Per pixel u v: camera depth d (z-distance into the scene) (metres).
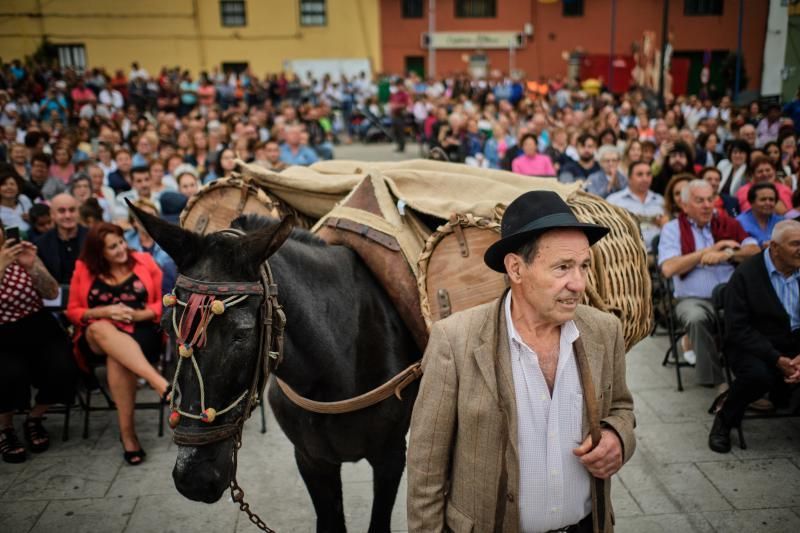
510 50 30.09
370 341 2.80
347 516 3.91
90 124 18.92
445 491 2.05
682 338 6.22
